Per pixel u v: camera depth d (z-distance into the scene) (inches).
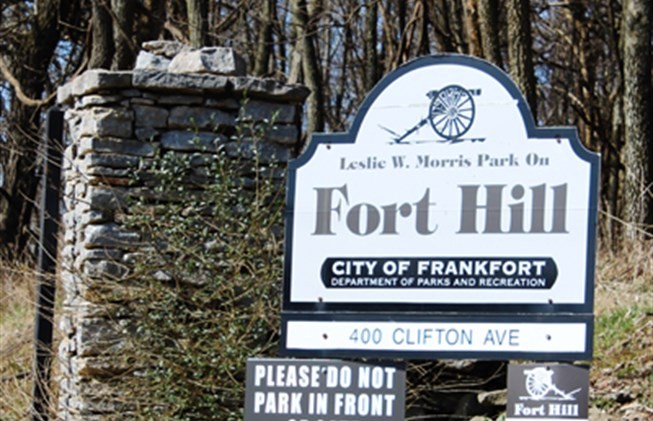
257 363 230.8
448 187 225.8
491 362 360.5
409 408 354.6
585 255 217.9
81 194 370.0
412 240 226.2
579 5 1081.4
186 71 375.9
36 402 386.6
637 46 789.9
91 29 819.4
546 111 1362.0
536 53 1128.8
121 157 361.4
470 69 226.2
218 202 357.4
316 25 972.6
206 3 770.2
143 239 358.3
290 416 229.0
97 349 354.6
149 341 352.8
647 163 773.9
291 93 367.9
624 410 361.4
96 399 354.6
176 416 350.9
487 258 222.2
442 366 356.8
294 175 232.2
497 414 351.9
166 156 359.9
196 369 351.3
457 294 223.1
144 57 387.9
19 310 592.4
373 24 968.9
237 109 367.2
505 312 220.5
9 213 917.2
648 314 446.9
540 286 219.5
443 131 226.8
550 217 220.2
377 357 225.1
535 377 215.9
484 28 705.0
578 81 1151.0
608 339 429.7
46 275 387.2
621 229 732.7
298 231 231.3
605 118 1199.6
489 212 223.1
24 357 508.7
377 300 226.8
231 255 355.6
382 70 1106.7
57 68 1128.8
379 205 228.5
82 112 373.7
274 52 1166.3
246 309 354.3
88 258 357.4
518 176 222.5
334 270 229.3
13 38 981.8
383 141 229.3
